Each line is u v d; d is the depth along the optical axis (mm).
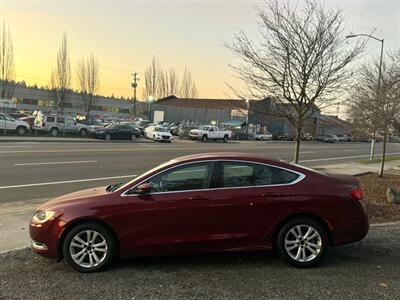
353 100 14414
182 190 5145
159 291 4406
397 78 12500
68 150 22891
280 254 5180
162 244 5059
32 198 9922
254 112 10414
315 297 4258
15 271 5039
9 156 18422
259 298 4230
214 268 5102
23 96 85500
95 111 95562
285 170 5352
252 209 5109
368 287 4531
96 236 5020
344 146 51344
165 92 93062
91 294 4328
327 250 5871
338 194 5230
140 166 17281
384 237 6574
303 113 9867
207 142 45562
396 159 27844
